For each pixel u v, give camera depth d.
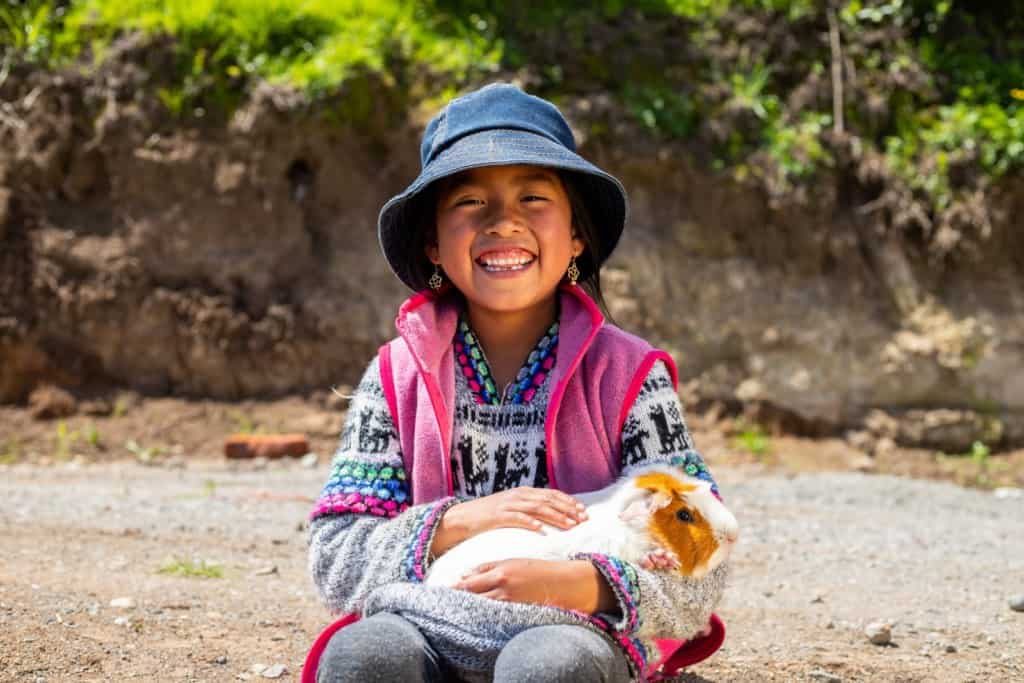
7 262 9.75
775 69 10.65
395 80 10.12
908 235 10.09
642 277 9.93
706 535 2.46
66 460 8.89
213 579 4.80
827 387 9.80
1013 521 7.23
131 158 9.89
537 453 2.72
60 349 9.71
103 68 10.09
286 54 10.29
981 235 9.98
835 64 10.67
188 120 10.01
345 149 10.10
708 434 9.62
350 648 2.20
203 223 9.91
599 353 2.76
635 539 2.43
